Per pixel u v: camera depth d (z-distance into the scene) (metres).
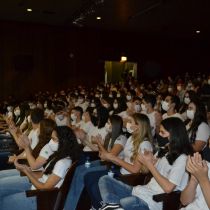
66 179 2.79
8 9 11.53
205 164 1.98
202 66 18.00
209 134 3.68
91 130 5.14
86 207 3.53
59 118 5.96
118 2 10.05
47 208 2.82
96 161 3.96
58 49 15.27
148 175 3.05
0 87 14.38
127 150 3.56
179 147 2.63
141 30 15.60
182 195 2.34
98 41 15.95
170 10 11.05
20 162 3.84
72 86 15.64
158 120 4.79
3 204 3.07
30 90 14.84
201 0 9.67
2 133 6.33
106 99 6.88
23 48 14.61
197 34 16.27
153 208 2.66
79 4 10.44
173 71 17.52
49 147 3.29
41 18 13.24
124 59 16.28
